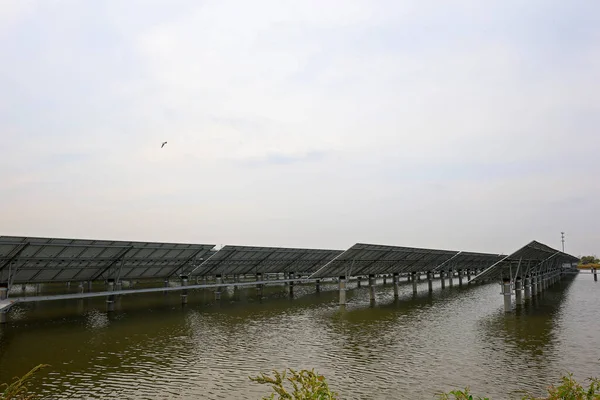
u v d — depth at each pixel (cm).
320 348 1919
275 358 1745
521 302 3569
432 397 1279
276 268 4728
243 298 4031
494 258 7288
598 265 10669
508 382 1416
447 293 4538
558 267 6581
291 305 3494
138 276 3481
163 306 3412
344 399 1263
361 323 2595
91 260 2823
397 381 1432
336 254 5153
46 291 4084
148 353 1823
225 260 3881
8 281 2334
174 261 3534
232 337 2167
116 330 2347
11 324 2522
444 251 4759
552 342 2019
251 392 1327
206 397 1284
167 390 1346
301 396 572
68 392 1323
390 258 3959
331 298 4034
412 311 3133
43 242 2353
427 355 1783
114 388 1364
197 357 1759
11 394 640
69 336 2170
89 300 3734
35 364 1641
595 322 2589
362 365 1633
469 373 1520
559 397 679
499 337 2145
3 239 2150
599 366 1602
